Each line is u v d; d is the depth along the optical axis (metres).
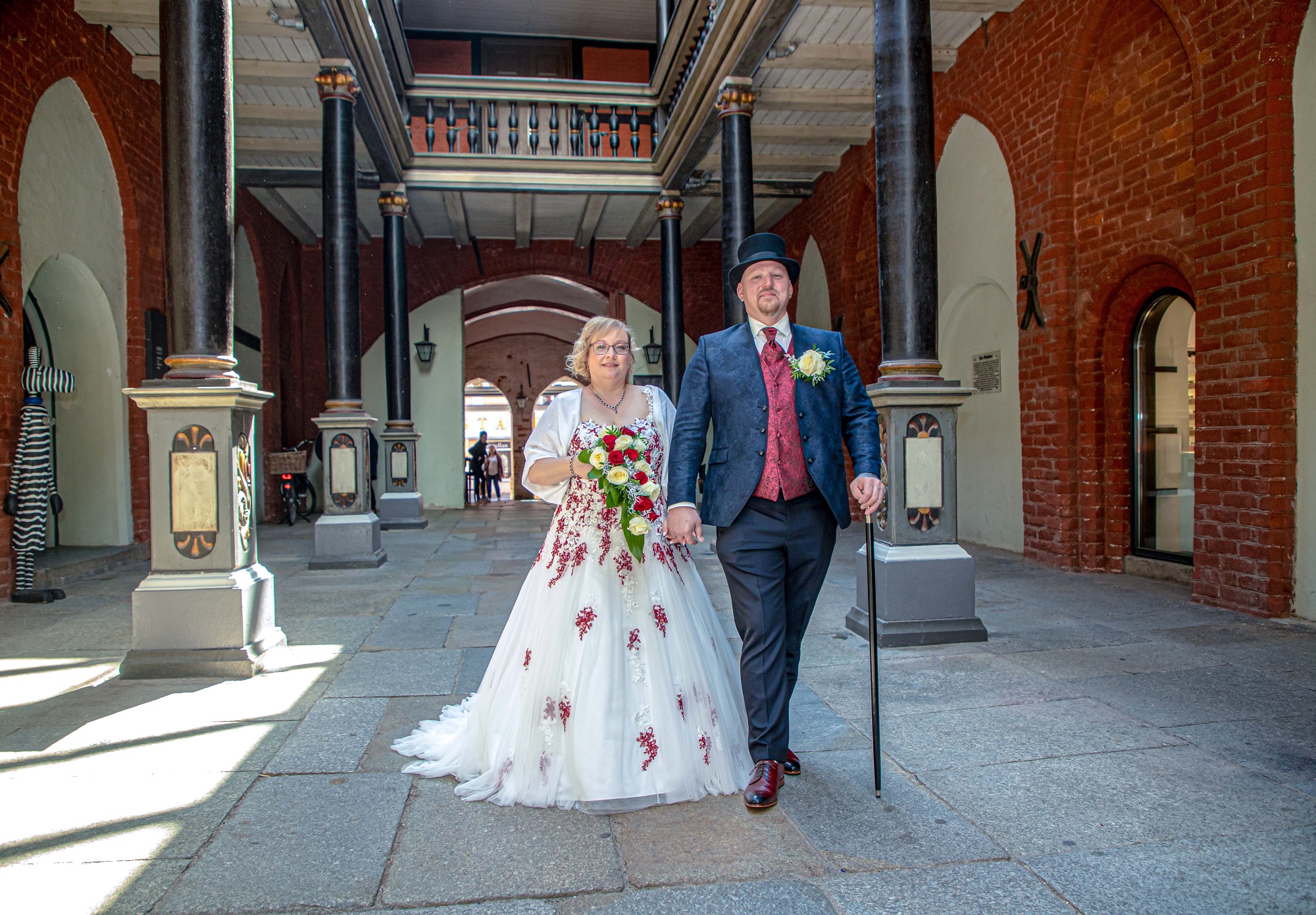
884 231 4.68
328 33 6.87
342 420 7.54
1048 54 6.77
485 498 20.06
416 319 15.07
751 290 2.66
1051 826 2.34
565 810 2.47
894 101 4.62
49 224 6.77
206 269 4.11
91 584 6.73
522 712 2.59
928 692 3.59
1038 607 5.33
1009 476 7.88
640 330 15.68
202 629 3.95
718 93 7.77
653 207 12.64
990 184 7.80
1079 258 6.70
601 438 2.54
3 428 5.90
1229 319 5.04
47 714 3.40
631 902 1.98
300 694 3.67
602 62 15.52
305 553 8.68
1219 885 2.02
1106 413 6.67
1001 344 7.93
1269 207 4.73
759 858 2.18
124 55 7.91
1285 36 4.65
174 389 3.91
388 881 2.08
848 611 5.29
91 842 2.29
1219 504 5.19
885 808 2.46
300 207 12.71
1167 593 5.75
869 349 10.74
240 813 2.47
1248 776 2.67
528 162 10.66
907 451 4.50
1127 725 3.16
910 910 1.93
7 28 6.08
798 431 2.57
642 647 2.59
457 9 14.84
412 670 4.06
